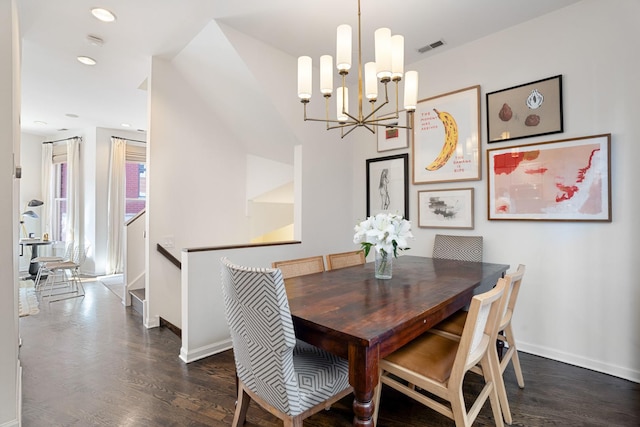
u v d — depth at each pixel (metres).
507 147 2.79
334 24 2.73
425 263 2.68
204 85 3.48
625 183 2.27
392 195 3.63
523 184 2.71
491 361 1.75
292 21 2.69
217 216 3.91
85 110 5.01
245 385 1.54
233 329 1.45
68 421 1.82
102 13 2.54
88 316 3.71
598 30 2.37
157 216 3.36
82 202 6.27
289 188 4.32
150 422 1.81
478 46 2.96
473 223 3.02
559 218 2.53
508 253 2.82
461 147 3.08
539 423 1.80
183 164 3.57
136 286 4.20
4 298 1.62
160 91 3.35
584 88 2.42
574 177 2.46
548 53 2.58
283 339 1.23
